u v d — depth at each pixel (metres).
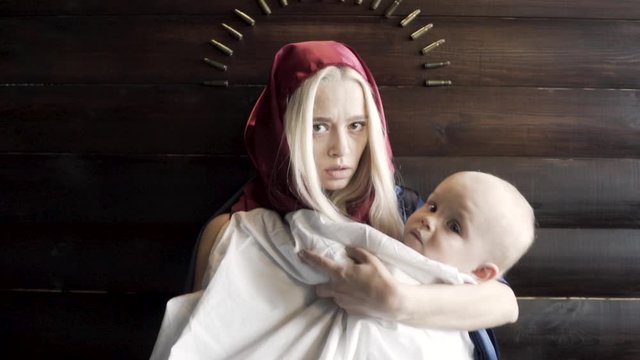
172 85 1.13
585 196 1.13
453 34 1.13
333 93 0.82
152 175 1.13
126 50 1.12
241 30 1.12
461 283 0.78
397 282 0.73
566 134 1.14
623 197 1.13
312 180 0.83
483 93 1.13
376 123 0.86
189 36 1.12
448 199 0.81
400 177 1.12
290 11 1.12
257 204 0.92
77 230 1.13
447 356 0.77
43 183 1.13
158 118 1.13
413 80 1.13
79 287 1.13
